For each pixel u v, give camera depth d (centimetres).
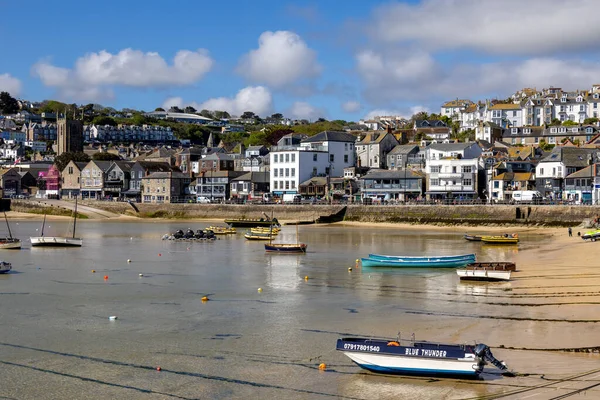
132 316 4381
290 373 3164
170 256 7738
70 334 3903
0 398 2878
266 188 17025
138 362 3350
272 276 6106
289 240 9819
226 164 19000
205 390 2956
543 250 7900
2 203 17450
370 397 2844
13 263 7081
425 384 2975
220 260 7325
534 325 3900
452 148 14575
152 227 12862
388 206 13138
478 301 4716
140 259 7444
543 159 13475
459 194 14075
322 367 3231
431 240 9638
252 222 12731
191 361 3359
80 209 16412
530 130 19038
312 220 13425
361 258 7088
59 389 2983
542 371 3066
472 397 2798
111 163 19350
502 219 11838
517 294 4900
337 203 14062
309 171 16400
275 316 4353
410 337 3716
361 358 3144
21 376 3153
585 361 3186
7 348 3606
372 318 4250
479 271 5588
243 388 2975
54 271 6469
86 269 6612
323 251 8206
